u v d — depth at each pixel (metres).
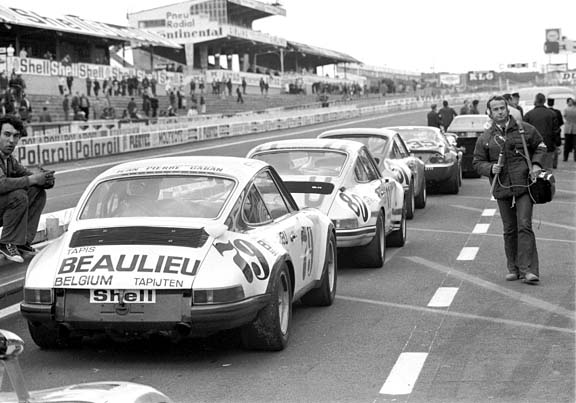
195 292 6.79
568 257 12.41
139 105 52.56
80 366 7.29
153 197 7.75
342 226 11.06
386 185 12.79
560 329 8.27
